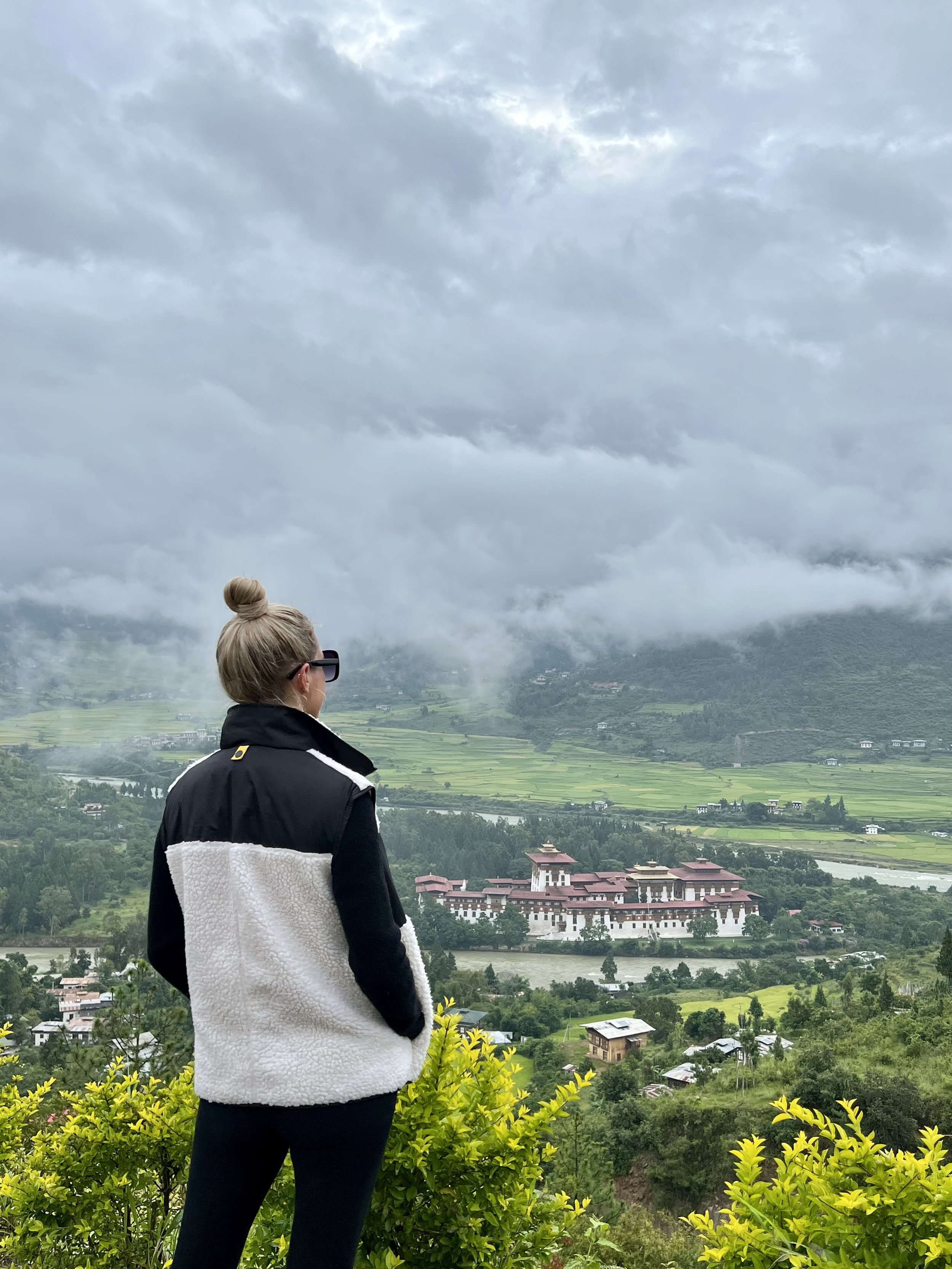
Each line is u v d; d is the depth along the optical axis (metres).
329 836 2.16
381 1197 2.80
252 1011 2.12
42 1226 3.27
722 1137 26.33
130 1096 3.49
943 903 161.75
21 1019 61.41
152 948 2.46
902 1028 32.31
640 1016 78.81
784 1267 2.42
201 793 2.28
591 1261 3.43
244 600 2.43
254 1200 2.18
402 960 2.16
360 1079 2.10
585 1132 13.18
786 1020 61.66
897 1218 2.35
